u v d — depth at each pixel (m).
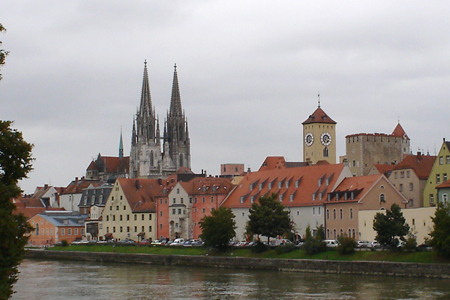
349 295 148.88
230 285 170.38
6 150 87.06
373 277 172.25
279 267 196.62
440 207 172.75
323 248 196.38
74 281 187.12
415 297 142.88
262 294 155.12
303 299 146.75
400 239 185.50
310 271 188.62
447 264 162.00
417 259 172.50
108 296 160.50
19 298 160.25
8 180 87.06
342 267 181.75
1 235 84.19
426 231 192.25
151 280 185.38
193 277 188.75
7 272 85.75
